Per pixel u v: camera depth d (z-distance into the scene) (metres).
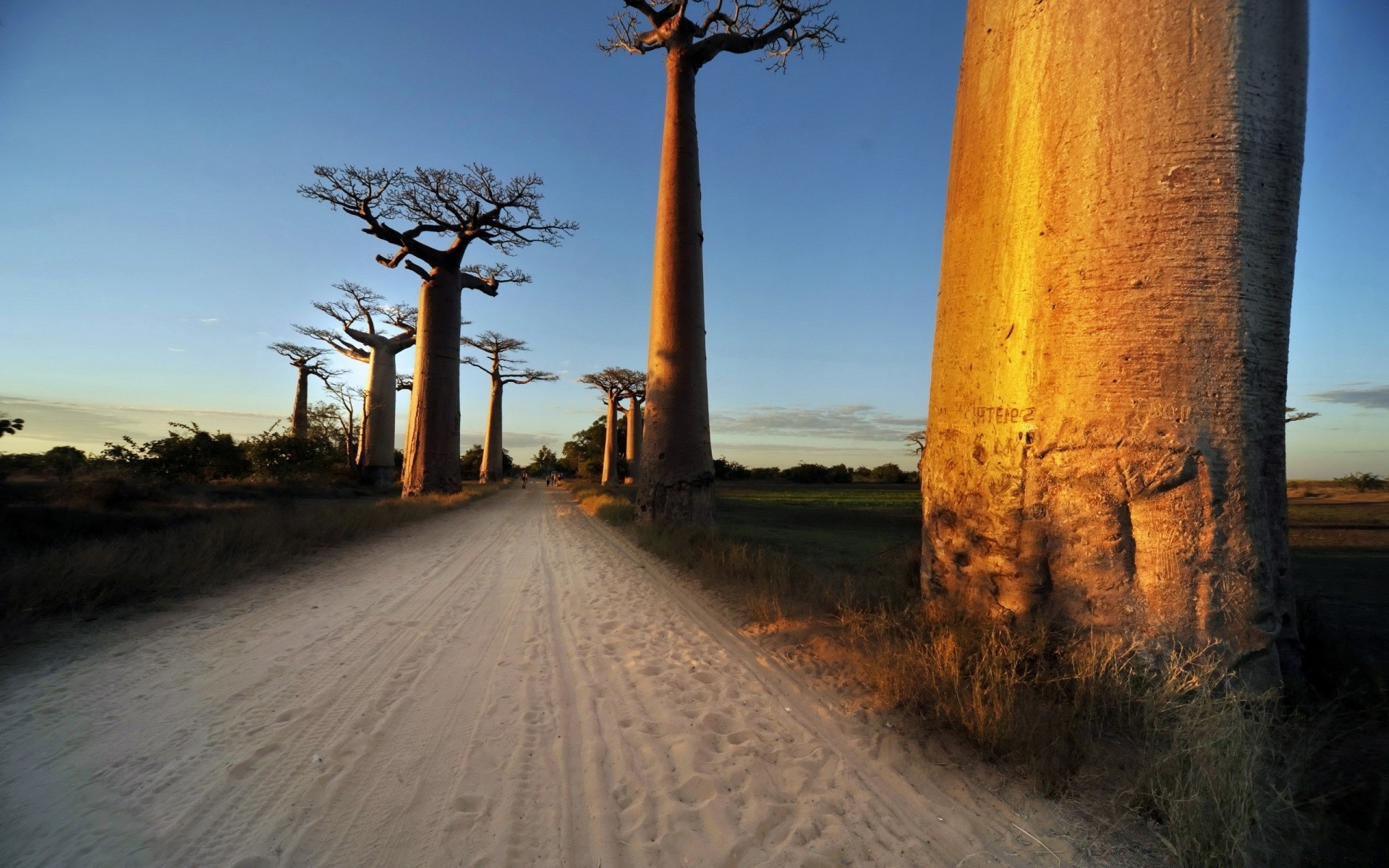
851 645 5.07
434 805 2.72
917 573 6.40
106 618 5.84
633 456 64.75
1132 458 3.92
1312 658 4.07
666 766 3.15
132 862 2.29
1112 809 2.71
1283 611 3.81
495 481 65.94
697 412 16.28
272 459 28.69
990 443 4.69
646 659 5.00
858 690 4.23
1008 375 4.62
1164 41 3.99
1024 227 4.60
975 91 5.18
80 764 3.04
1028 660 3.98
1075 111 4.32
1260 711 3.14
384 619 6.11
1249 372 3.82
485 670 4.61
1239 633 3.62
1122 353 4.02
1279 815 2.52
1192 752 2.67
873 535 14.74
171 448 21.05
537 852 2.41
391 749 3.26
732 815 2.71
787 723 3.73
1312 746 2.94
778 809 2.77
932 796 2.90
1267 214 3.92
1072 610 4.09
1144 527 3.88
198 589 7.22
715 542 11.31
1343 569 8.78
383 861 2.32
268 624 5.85
